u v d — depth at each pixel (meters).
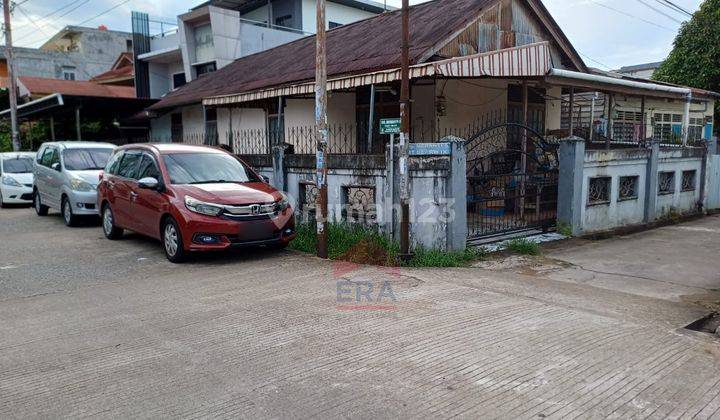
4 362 4.30
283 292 6.28
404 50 7.44
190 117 21.23
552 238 9.98
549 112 14.94
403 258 7.72
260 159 10.57
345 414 3.45
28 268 7.65
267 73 15.25
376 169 8.31
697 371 4.20
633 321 5.43
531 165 11.66
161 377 4.00
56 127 23.47
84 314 5.53
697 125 21.72
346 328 5.05
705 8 21.77
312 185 9.60
